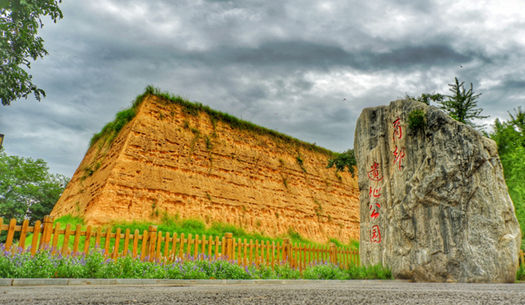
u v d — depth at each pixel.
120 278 7.28
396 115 11.98
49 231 7.93
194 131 20.25
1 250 6.85
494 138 22.30
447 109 18.33
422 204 10.43
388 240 11.05
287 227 21.16
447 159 10.27
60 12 11.82
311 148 26.75
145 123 18.47
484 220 9.58
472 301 3.66
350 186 27.44
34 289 5.25
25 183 28.75
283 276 9.92
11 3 10.91
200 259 9.02
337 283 8.34
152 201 16.61
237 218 19.12
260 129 24.09
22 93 11.66
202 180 19.06
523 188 17.44
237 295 4.29
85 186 18.45
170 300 3.68
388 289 5.57
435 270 9.74
